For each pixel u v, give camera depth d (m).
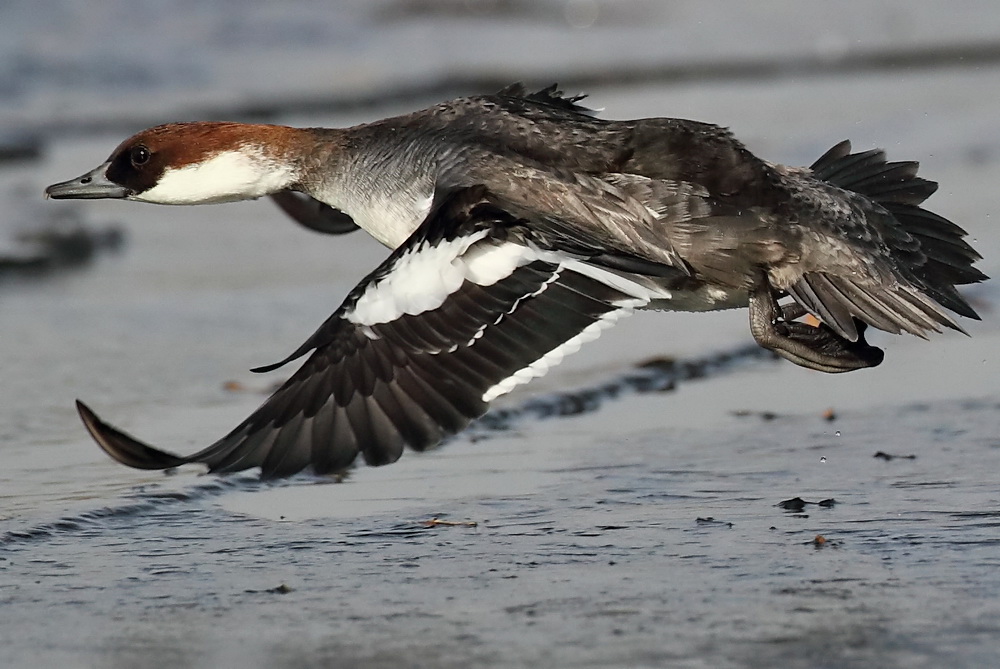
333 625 8.57
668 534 9.94
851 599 8.83
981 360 13.75
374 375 8.43
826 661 8.02
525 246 8.66
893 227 10.28
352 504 10.57
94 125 22.11
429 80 25.80
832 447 11.59
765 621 8.53
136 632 8.51
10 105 22.62
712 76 26.94
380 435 8.29
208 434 11.84
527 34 29.25
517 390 12.95
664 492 10.72
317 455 8.28
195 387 12.99
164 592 9.07
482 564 9.46
